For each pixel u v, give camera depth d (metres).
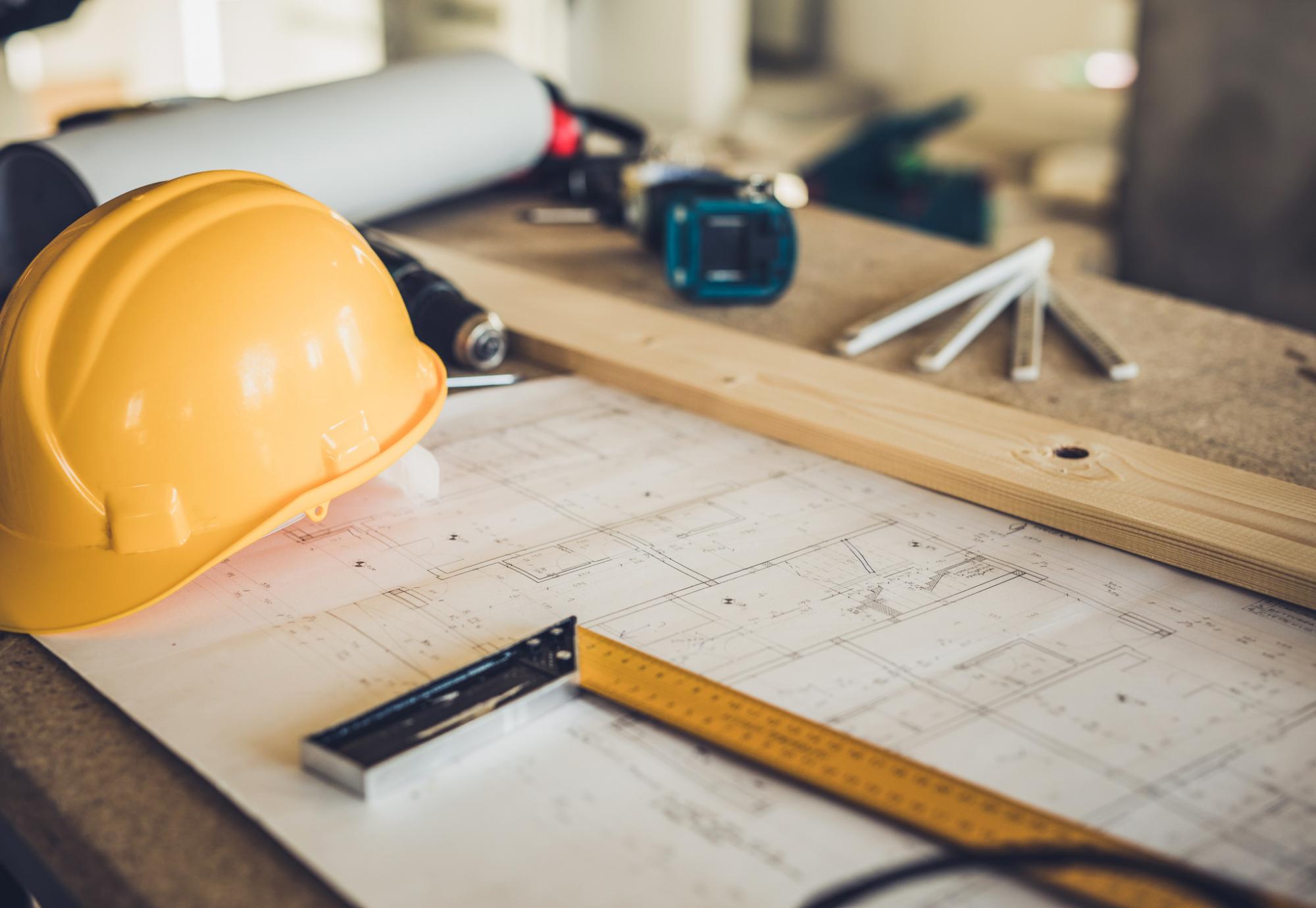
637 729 0.59
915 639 0.67
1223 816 0.53
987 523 0.81
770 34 4.47
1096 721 0.59
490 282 1.22
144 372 0.66
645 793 0.54
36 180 1.11
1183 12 2.23
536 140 1.51
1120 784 0.55
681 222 1.18
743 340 1.08
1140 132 2.39
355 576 0.74
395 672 0.64
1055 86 4.54
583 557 0.76
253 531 0.70
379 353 0.77
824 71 4.57
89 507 0.67
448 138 1.37
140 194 0.71
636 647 0.66
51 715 0.61
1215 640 0.67
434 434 0.95
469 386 1.03
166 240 0.68
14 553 0.69
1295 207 2.20
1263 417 0.96
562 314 1.14
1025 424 0.91
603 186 1.53
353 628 0.68
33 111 1.63
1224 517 0.76
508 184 1.64
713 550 0.77
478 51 1.50
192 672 0.64
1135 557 0.77
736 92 3.63
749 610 0.70
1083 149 4.43
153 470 0.67
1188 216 2.37
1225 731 0.59
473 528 0.80
